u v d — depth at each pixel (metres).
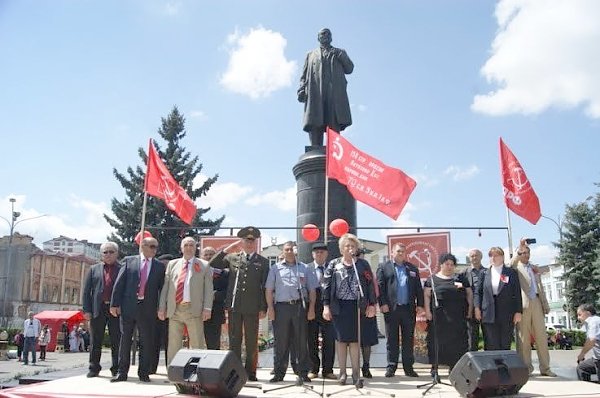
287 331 7.49
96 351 8.07
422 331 10.45
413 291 8.25
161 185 10.36
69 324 31.00
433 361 7.82
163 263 8.00
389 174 10.22
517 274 8.10
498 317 7.90
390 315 8.21
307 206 12.48
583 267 36.12
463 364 5.84
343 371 7.21
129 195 37.38
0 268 45.62
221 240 11.18
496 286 8.00
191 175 38.09
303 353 7.30
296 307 7.44
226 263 7.98
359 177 10.23
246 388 6.74
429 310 8.00
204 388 5.68
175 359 5.94
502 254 8.12
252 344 7.62
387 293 8.27
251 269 7.66
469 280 8.42
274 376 7.45
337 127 13.80
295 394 6.21
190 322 7.57
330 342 8.23
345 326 6.99
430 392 6.46
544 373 8.50
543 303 8.74
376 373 8.94
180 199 10.60
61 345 29.42
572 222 37.22
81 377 8.05
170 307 7.60
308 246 12.18
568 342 32.50
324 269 8.30
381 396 6.17
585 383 7.38
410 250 10.93
